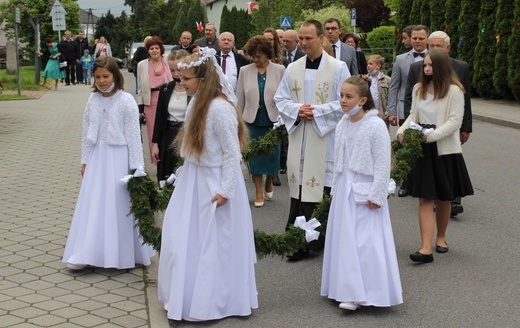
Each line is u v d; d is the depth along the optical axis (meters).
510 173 10.94
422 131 6.25
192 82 4.96
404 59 9.47
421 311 5.27
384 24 46.22
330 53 7.22
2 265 6.09
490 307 5.35
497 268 6.33
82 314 5.02
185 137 4.99
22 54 35.16
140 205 5.62
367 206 5.20
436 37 7.40
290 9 40.94
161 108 8.45
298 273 6.23
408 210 8.69
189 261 4.96
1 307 5.12
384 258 5.18
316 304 5.43
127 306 5.21
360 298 5.12
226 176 4.91
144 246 6.11
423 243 6.50
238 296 5.10
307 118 6.52
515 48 20.16
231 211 5.01
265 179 10.02
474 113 19.11
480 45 21.88
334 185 5.40
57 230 7.19
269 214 8.50
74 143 13.27
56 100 21.80
